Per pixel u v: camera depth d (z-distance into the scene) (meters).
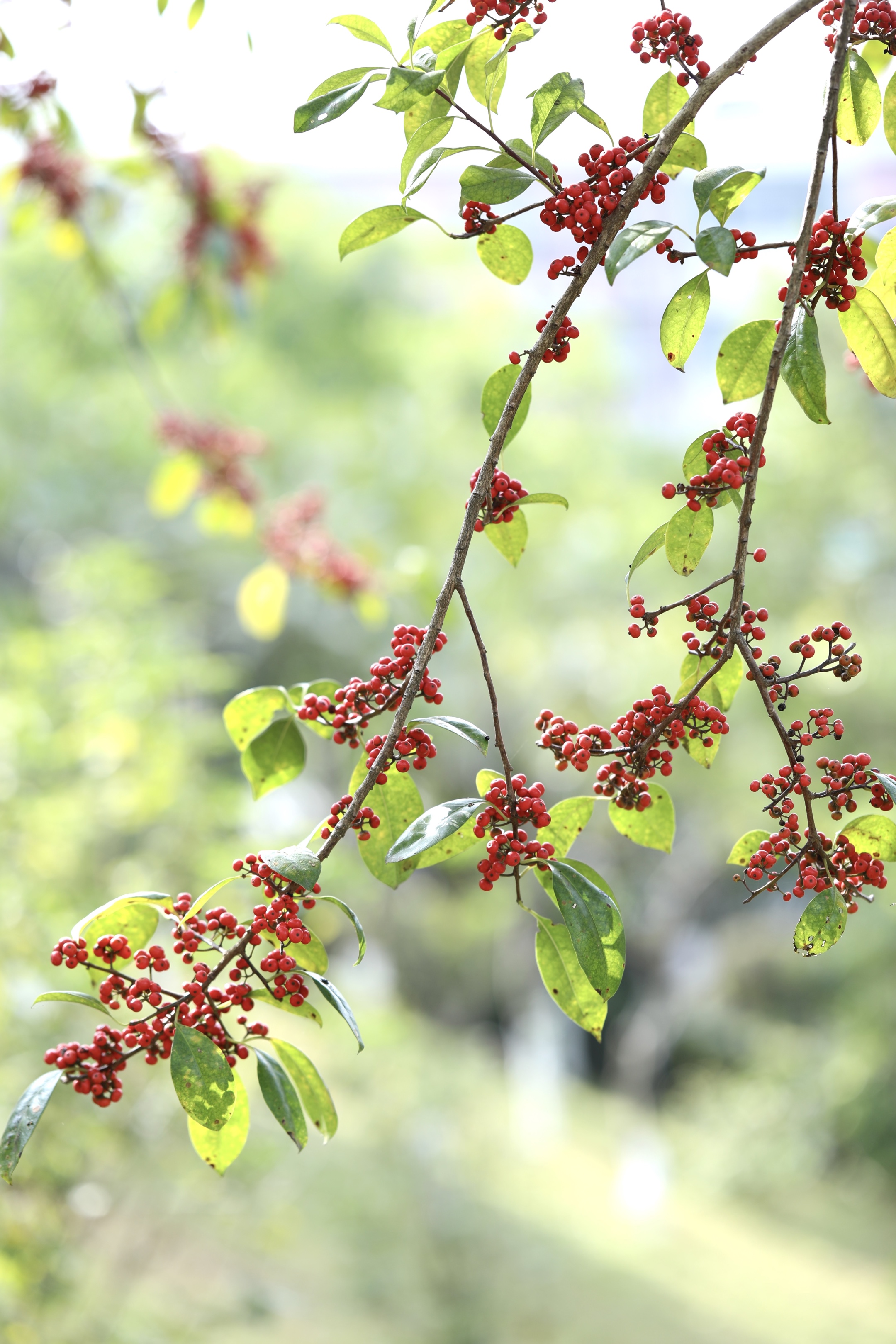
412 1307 5.25
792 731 1.02
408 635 1.08
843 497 6.77
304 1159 5.67
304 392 8.66
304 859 0.90
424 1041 9.84
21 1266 2.91
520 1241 7.04
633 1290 6.98
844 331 1.15
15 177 3.04
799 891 1.00
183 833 3.84
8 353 7.55
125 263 5.49
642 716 1.05
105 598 3.94
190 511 9.41
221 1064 0.90
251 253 3.43
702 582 7.35
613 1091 14.15
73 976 3.21
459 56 1.13
